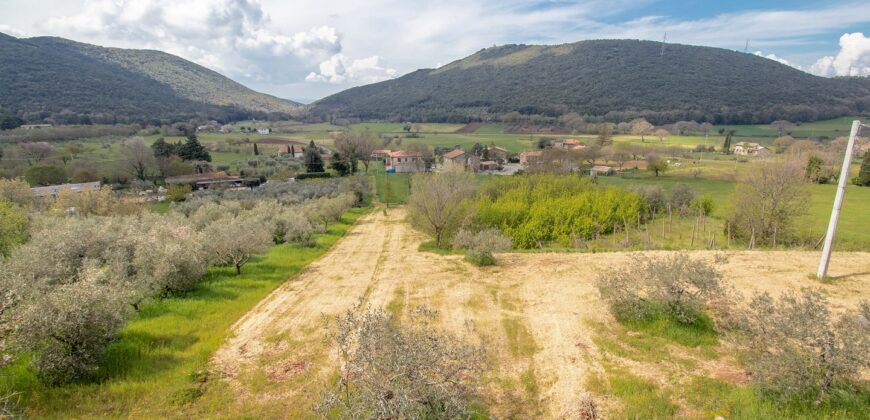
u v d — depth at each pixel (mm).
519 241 23906
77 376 7457
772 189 22625
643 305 9945
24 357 7691
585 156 72500
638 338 9109
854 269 12305
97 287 7988
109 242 14547
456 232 24375
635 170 67688
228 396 7406
